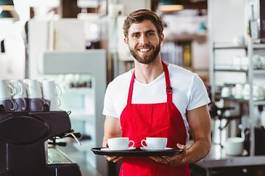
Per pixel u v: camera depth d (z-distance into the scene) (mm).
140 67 3053
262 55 6156
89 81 6539
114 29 6578
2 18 4285
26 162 2406
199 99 3029
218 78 6727
